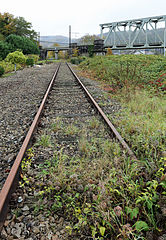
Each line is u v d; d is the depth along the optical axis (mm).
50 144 3699
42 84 11062
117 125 4691
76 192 2555
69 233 2025
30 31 76812
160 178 2469
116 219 2143
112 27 61062
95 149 3504
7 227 2033
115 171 2840
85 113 5637
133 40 58438
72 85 10508
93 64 19422
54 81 11953
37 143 3689
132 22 58812
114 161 3039
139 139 3711
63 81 12102
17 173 2682
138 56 19438
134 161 2941
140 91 8055
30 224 2088
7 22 69875
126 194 2393
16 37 51406
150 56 18891
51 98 7453
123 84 9078
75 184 2645
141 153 3271
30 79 13344
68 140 3924
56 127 4449
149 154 3143
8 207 2230
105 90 9258
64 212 2287
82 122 4902
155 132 3918
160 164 2869
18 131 4359
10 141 3854
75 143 3807
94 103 6078
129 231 1871
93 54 45500
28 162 2996
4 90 9461
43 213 2244
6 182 2344
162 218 2047
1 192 2180
